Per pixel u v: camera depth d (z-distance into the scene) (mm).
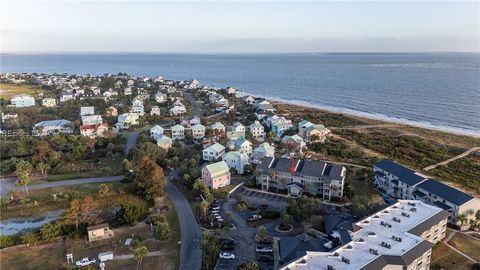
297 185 104625
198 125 167875
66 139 149000
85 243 81250
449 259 72500
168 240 81875
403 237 68125
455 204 86625
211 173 109438
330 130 190750
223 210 96875
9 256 76438
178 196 106625
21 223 93375
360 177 119188
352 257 61250
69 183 117125
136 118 197375
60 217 89062
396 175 106625
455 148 155500
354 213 87688
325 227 82938
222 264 71688
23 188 113250
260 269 67125
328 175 103438
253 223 89250
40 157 130250
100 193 102188
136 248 77875
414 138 172875
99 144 151375
